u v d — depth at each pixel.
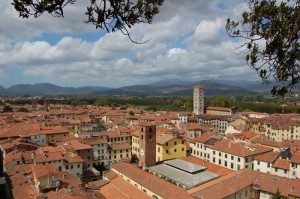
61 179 72.44
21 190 69.00
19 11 11.02
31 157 98.00
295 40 12.26
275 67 12.90
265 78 13.21
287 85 12.90
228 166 106.81
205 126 189.88
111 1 12.30
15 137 134.62
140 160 106.38
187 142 128.88
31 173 79.00
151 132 103.44
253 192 73.12
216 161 112.38
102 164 124.50
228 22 13.58
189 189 72.62
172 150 113.12
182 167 86.19
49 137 144.50
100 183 77.50
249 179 76.62
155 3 12.54
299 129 184.25
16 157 94.81
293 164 88.88
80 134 141.75
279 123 195.88
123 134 142.25
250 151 104.19
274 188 71.56
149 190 69.75
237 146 108.19
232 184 72.00
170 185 72.00
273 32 12.41
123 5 12.38
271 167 94.94
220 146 112.69
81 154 110.44
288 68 12.57
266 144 124.38
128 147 131.50
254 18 12.90
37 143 131.12
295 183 71.75
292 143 131.38
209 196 65.31
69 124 187.38
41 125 165.38
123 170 83.69
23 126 150.38
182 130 160.88
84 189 61.41
